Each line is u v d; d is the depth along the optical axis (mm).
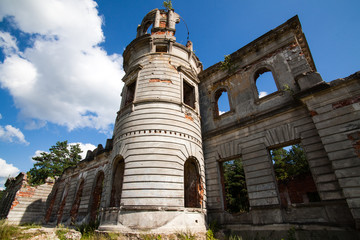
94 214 18781
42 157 47281
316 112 10227
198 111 16484
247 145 13344
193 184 13914
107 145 20312
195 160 13648
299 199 21656
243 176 26328
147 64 16031
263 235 10789
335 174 8891
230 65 16750
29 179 32531
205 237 11242
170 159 12086
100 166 20344
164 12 20750
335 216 9172
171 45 17250
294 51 13641
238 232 11695
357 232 8391
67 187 25469
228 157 14047
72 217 20453
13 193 30094
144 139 12508
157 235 9820
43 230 9984
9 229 9188
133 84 16891
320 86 10281
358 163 8500
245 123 13898
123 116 14391
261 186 11820
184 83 16922
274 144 12273
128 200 10969
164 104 13898
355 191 8273
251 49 15750
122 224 10484
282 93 13078
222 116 15609
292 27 14258
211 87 17547
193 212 11711
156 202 10766
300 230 9797
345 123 9297
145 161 11797
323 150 10336
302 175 22078
